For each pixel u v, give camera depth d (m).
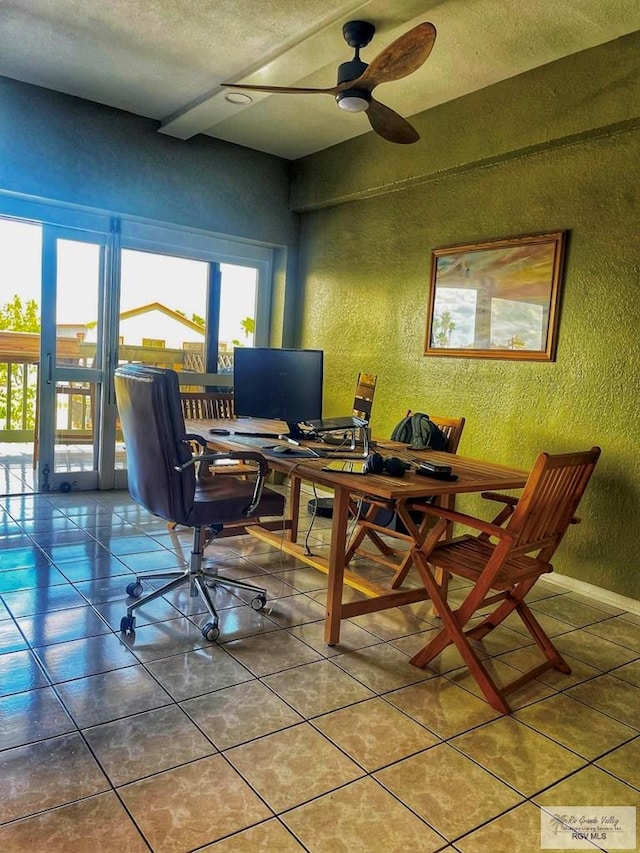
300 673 2.17
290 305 5.19
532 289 3.36
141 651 2.25
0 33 3.15
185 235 4.70
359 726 1.87
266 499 2.61
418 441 3.21
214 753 1.69
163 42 3.13
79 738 1.72
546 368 3.32
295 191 5.00
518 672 2.29
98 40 3.16
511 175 3.47
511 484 2.38
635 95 2.79
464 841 1.44
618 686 2.23
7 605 2.58
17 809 1.45
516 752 1.79
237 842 1.39
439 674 2.24
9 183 3.80
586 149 3.11
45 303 4.25
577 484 2.23
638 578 2.94
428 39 2.28
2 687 1.96
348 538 3.82
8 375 6.38
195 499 2.49
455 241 3.81
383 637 2.52
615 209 3.00
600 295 3.07
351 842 1.41
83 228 4.27
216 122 4.06
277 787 1.58
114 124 4.13
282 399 3.11
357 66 2.84
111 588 2.82
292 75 3.32
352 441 2.99
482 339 3.64
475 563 2.22
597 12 2.65
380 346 4.39
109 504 4.25
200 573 2.65
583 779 1.69
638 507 2.94
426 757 1.74
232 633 2.46
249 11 2.76
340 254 4.72
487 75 3.31
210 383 5.02
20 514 3.92
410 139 3.21
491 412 3.61
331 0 2.62
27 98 3.80
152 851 1.35
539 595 3.12
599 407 3.09
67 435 4.49
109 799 1.50
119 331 4.54
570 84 3.04
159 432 2.29
